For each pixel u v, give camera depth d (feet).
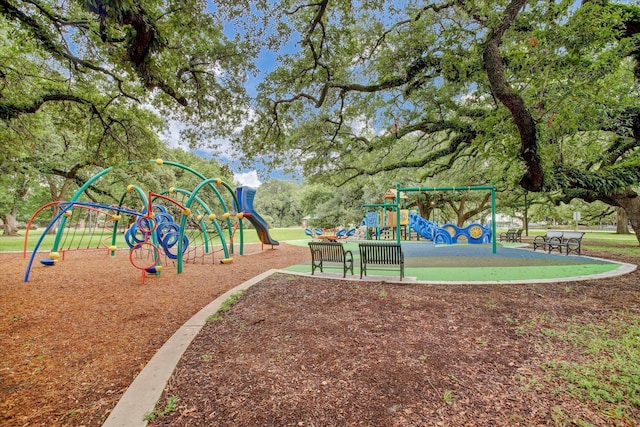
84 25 22.12
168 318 15.08
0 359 10.66
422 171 63.41
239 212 45.01
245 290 19.71
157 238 30.12
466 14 21.26
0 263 33.12
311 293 18.51
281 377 9.01
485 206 83.87
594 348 10.44
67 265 32.71
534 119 18.66
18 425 7.04
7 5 18.65
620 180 24.39
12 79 27.25
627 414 7.04
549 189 24.14
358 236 79.30
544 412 7.17
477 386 8.36
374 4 22.04
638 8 18.80
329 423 6.93
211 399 7.90
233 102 28.58
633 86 22.65
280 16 20.59
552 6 17.28
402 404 7.60
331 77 28.94
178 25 20.29
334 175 51.06
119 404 7.66
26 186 75.87
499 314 14.11
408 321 13.42
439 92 32.24
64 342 12.18
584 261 30.78
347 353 10.51
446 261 32.27
